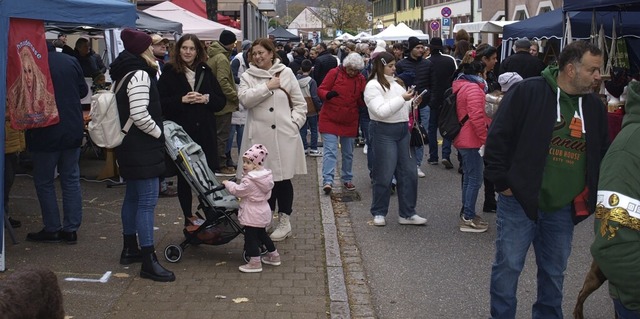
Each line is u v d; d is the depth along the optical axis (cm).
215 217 656
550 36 1496
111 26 825
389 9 7638
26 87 645
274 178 711
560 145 439
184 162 653
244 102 696
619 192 353
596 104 445
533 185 436
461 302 595
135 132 595
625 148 359
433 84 1175
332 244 737
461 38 1324
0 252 624
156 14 1694
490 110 753
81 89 711
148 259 610
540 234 467
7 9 614
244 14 2564
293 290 594
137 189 608
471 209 810
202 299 568
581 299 519
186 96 752
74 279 609
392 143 813
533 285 632
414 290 625
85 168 1138
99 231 766
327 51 1764
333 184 1086
